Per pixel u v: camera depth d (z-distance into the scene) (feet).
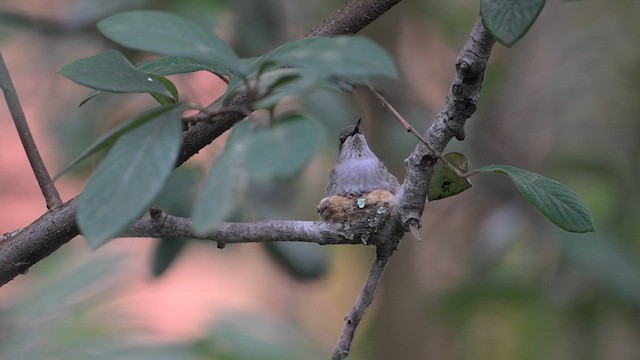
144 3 11.62
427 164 10.53
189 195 11.30
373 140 14.15
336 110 11.89
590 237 12.92
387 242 10.61
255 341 11.46
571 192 10.43
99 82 10.31
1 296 11.53
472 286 14.12
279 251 11.56
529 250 14.17
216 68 10.41
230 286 23.66
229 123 10.65
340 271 21.68
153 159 10.21
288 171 10.13
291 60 10.18
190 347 11.30
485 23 10.29
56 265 11.44
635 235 13.75
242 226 10.62
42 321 11.23
